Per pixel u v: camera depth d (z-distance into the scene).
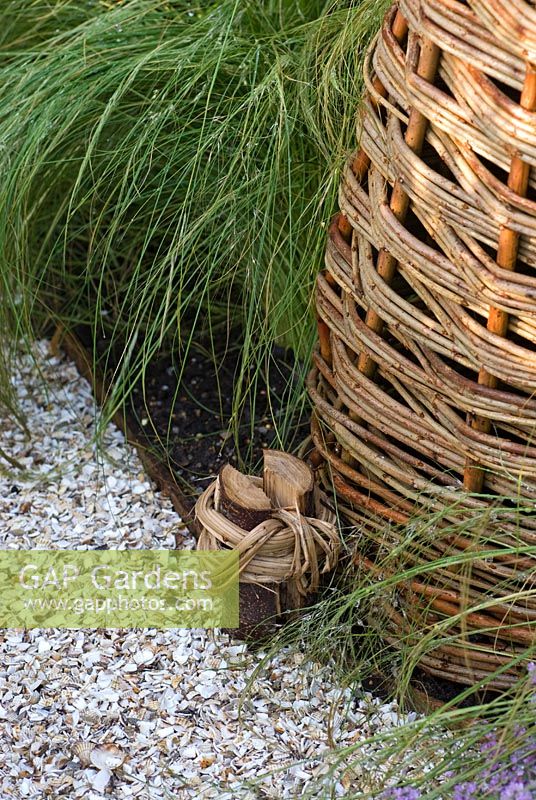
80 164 1.99
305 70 1.84
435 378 1.59
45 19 2.09
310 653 1.68
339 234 1.68
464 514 1.62
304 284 1.88
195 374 2.06
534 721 1.52
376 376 1.67
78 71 1.90
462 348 1.56
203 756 1.61
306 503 1.67
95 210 2.06
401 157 1.55
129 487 1.92
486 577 1.62
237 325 2.10
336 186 1.82
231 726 1.64
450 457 1.61
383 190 1.59
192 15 1.98
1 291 1.99
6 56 2.09
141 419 2.00
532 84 1.45
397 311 1.60
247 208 1.86
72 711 1.66
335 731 1.63
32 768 1.61
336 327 1.68
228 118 1.83
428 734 1.56
